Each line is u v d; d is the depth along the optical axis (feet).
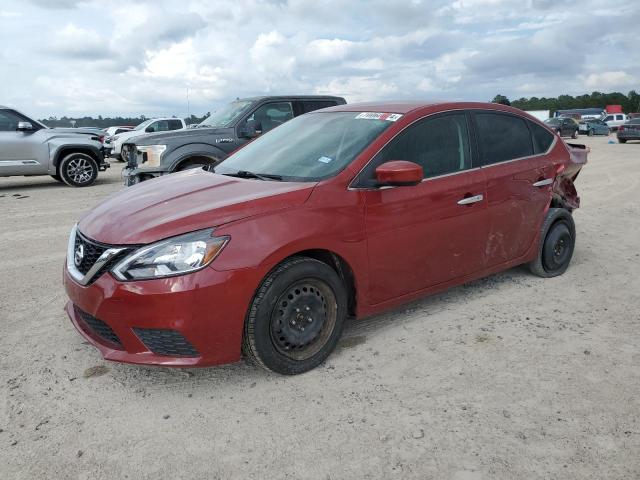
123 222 10.28
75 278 10.36
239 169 13.34
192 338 9.59
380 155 11.93
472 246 13.74
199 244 9.52
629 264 18.15
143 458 8.46
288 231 10.23
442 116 13.47
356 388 10.36
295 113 31.24
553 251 16.33
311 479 7.93
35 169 39.47
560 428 9.00
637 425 9.07
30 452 8.63
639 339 12.33
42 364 11.50
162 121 69.31
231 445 8.73
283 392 10.27
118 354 9.96
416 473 8.00
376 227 11.56
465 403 9.79
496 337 12.47
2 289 16.20
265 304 10.07
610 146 88.02
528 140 15.65
